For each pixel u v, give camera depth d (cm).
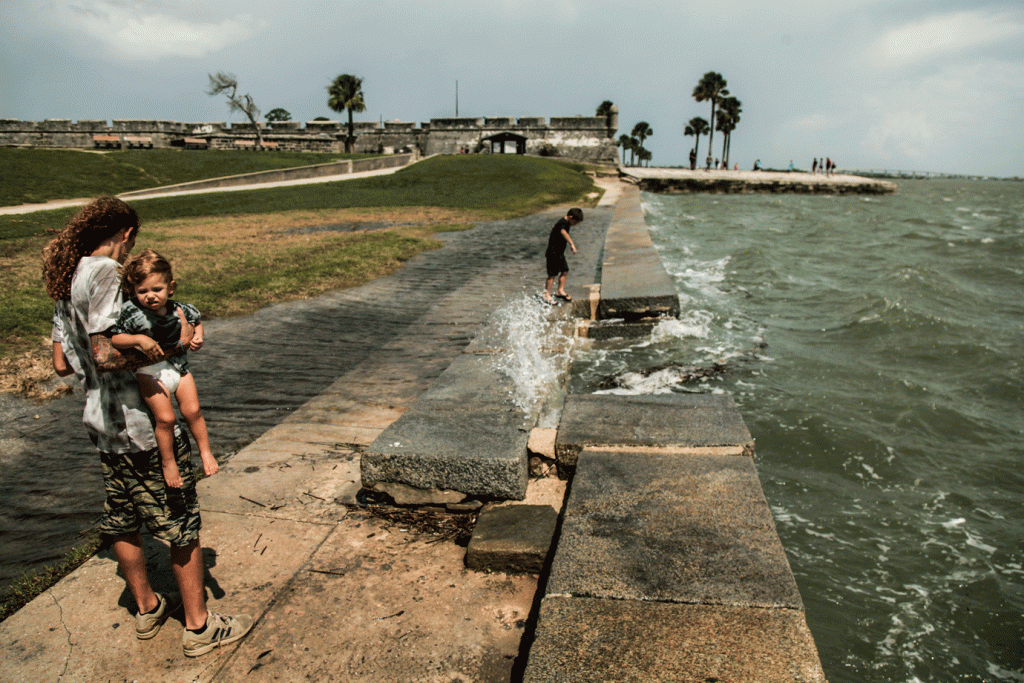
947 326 1014
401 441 384
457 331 826
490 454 360
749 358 836
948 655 362
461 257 1443
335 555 325
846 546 464
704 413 420
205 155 4381
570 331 840
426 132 5641
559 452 380
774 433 636
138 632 262
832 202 4234
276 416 541
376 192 3120
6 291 890
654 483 324
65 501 397
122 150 4450
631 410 428
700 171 5872
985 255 1923
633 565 257
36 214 1992
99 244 233
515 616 280
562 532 284
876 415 687
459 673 245
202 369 669
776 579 244
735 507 297
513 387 506
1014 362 866
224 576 305
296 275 1140
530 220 2272
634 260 1211
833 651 364
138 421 229
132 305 222
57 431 507
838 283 1383
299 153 4978
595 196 3331
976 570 438
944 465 591
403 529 352
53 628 271
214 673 246
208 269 1184
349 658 253
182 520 242
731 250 1806
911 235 2397
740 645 211
